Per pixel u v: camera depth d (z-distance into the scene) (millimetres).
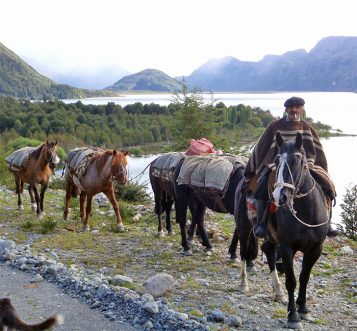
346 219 8508
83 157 8086
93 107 62781
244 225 5062
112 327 4156
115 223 8398
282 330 4078
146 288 4867
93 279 5270
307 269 4281
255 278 5605
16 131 49375
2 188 12617
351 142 35000
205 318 4246
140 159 26344
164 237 7633
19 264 5836
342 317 4434
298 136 3971
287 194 3816
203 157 6328
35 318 4320
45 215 9117
